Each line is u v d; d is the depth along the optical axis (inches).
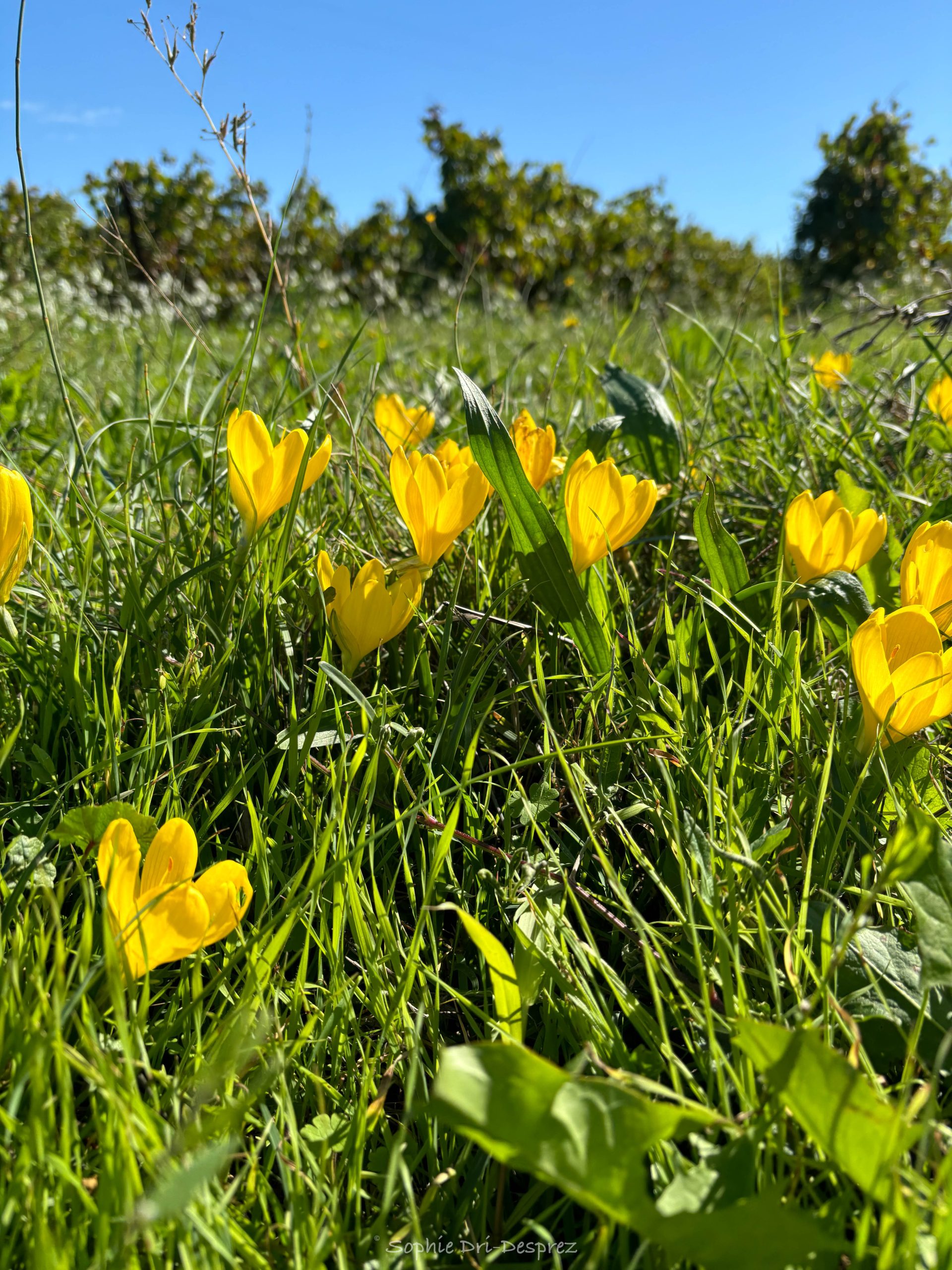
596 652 13.9
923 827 8.9
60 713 13.1
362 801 11.0
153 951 8.6
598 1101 6.8
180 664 13.7
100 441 25.0
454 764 12.8
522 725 14.4
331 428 21.0
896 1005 9.4
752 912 10.2
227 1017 9.1
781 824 11.3
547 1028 9.6
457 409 27.0
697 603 15.8
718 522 14.9
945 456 22.5
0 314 46.2
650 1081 8.4
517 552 13.9
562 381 32.9
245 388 15.9
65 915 10.6
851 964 9.7
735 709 13.9
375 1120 8.6
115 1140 7.1
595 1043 9.1
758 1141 7.5
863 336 41.7
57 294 53.1
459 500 13.1
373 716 11.3
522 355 24.7
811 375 25.1
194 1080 8.3
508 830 11.7
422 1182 8.8
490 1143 6.7
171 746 11.2
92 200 47.5
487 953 8.7
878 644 11.0
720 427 25.0
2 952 8.8
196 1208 7.2
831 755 10.5
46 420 28.1
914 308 21.2
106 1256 6.6
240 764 12.7
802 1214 6.6
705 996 8.5
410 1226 8.3
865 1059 8.3
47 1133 7.4
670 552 15.2
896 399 24.4
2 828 11.5
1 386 30.9
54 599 14.2
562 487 18.9
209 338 43.3
